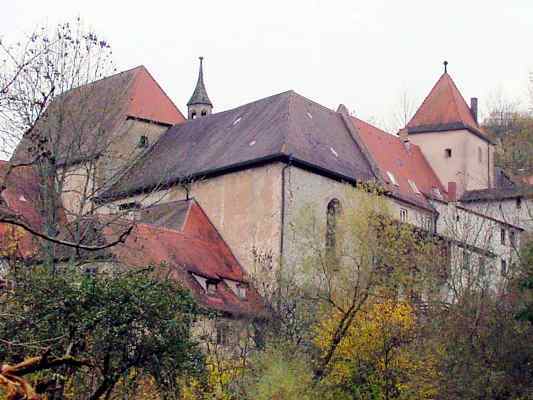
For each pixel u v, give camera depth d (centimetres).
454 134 6750
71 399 2022
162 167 5275
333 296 3316
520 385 3341
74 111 3966
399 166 5941
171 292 2089
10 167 1475
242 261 4703
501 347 3438
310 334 3300
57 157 3341
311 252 4006
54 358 1149
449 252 3994
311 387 2983
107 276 2148
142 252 3672
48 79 3366
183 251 4362
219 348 3275
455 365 3325
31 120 3172
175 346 2023
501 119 7850
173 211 4869
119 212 3841
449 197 6331
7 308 1911
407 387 3130
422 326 3425
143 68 6053
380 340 3198
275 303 3612
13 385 837
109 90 4362
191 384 2402
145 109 5766
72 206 4569
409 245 3562
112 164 4991
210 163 5053
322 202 4841
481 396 3278
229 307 4112
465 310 3534
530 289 3422
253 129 5131
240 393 2861
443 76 7044
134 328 1972
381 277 3319
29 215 3831
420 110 6969
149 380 2219
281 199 4616
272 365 2912
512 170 6066
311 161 4797
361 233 3369
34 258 2745
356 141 5606
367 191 3725
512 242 4634
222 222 4862
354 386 3161
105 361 1917
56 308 1911
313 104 5503
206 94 7031
